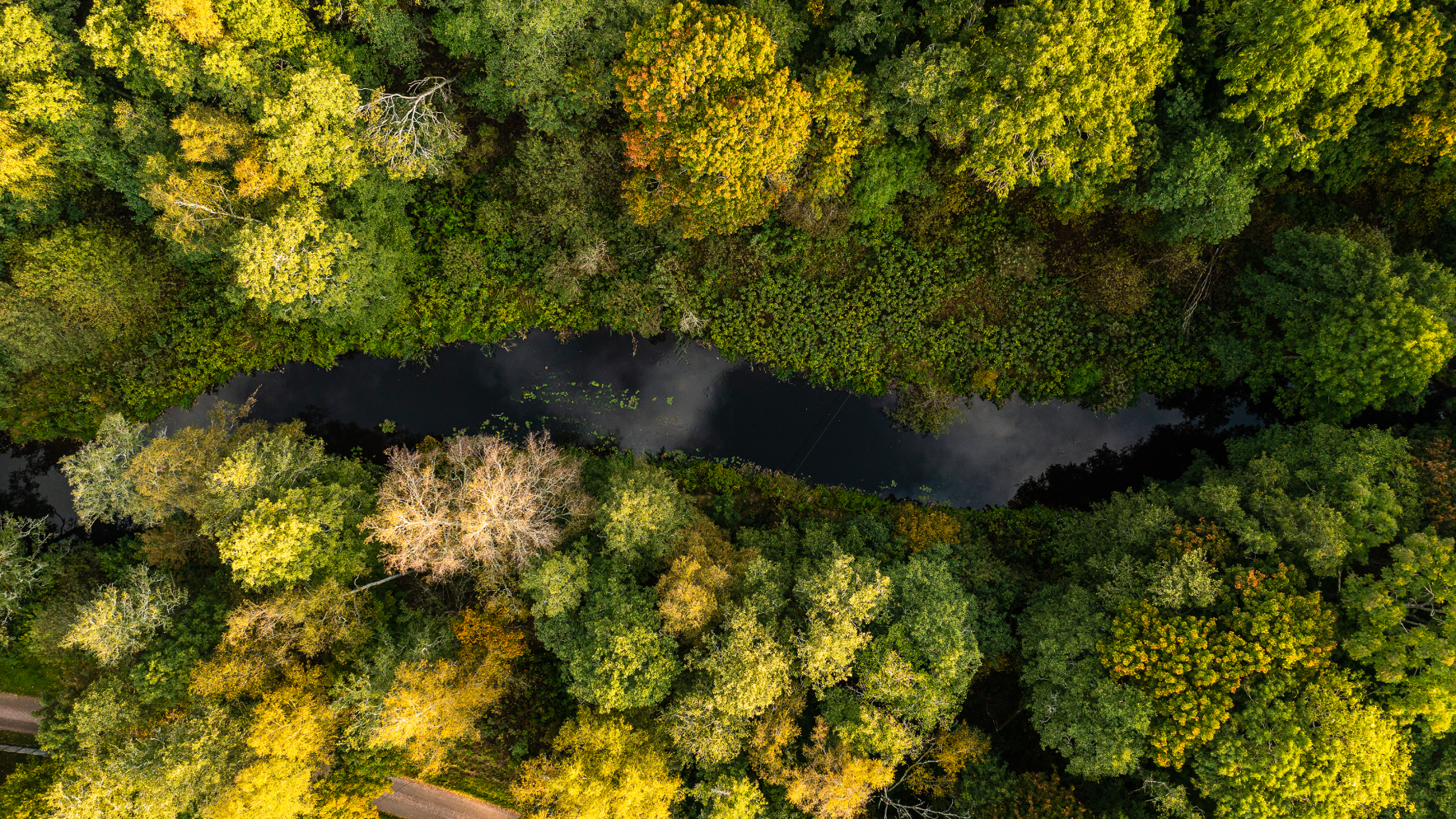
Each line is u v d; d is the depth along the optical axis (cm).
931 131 2250
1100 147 2114
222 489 2147
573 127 2589
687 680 2194
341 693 2170
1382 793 1792
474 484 2184
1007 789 2134
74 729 2284
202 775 2055
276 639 2223
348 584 2450
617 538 2189
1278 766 1733
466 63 2742
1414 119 2073
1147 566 2119
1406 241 2533
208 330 2816
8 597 2488
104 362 2788
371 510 2492
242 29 2112
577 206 2722
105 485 2353
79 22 2519
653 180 2467
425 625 2356
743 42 1931
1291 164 2331
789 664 2041
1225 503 2094
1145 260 2747
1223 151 2148
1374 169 2362
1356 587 1898
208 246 2452
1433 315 2019
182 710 2228
